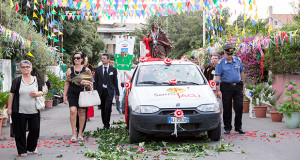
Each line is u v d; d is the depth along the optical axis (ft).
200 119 23.04
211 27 54.08
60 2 42.73
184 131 23.11
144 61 31.63
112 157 19.47
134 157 20.08
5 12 52.19
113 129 30.68
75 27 104.42
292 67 36.17
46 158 20.76
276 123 33.37
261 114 37.93
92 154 20.92
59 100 64.59
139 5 47.65
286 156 20.25
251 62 46.29
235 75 27.53
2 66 40.73
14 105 21.13
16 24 53.93
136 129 23.47
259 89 38.01
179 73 27.63
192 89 25.30
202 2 45.60
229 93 27.78
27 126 21.83
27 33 57.06
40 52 58.70
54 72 66.44
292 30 35.19
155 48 45.16
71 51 108.17
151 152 21.54
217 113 23.68
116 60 47.16
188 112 23.27
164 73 27.53
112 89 31.17
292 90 30.81
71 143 25.40
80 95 25.30
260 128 30.55
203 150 21.44
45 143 25.44
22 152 21.35
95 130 31.58
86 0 44.09
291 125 30.32
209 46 59.72
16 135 21.27
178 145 22.97
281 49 37.55
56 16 92.68
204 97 24.06
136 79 27.20
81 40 109.40
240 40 46.21
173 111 23.20
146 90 25.17
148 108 23.17
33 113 21.40
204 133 28.07
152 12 47.85
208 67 34.65
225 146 22.50
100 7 47.03
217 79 27.94
